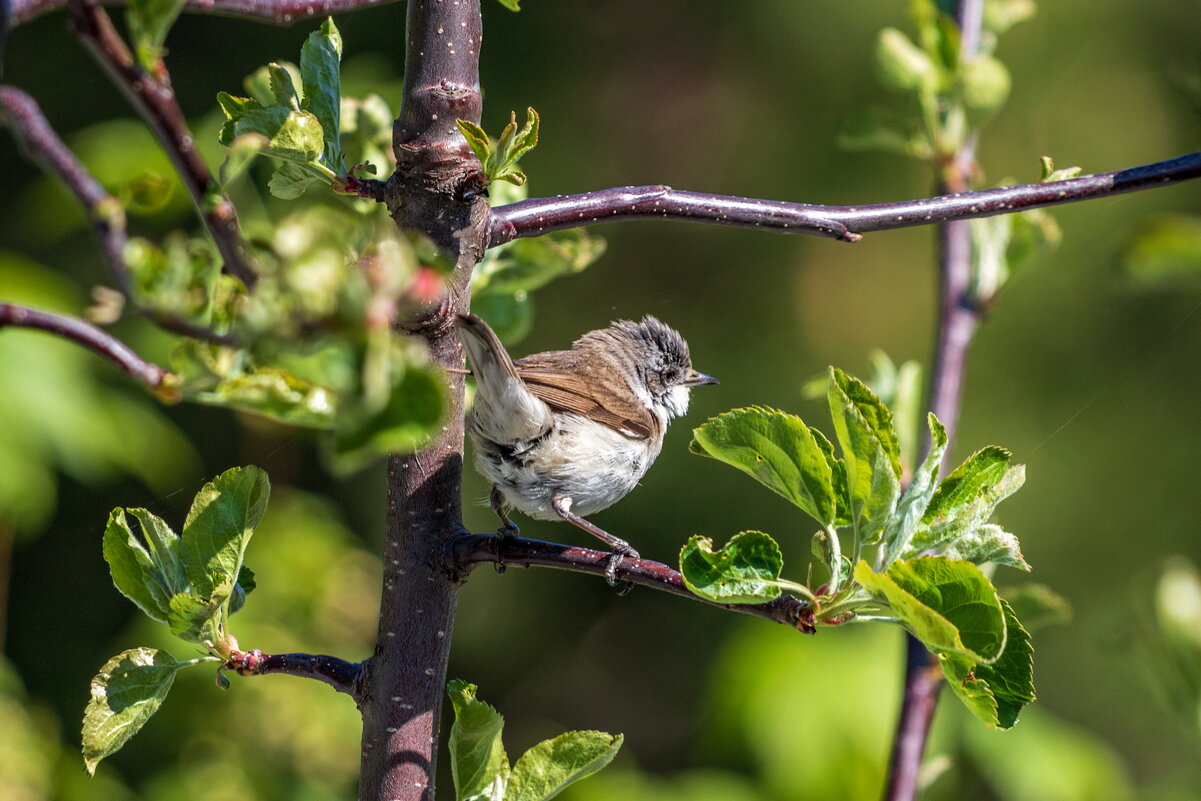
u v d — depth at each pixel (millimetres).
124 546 4801
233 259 3207
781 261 18125
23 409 10773
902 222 5676
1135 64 17219
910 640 6852
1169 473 16109
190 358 3168
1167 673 5008
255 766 12555
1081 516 16188
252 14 4645
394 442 2816
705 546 4320
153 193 3215
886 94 17297
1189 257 4992
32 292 10789
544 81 18094
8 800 10008
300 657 4996
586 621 18734
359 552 14125
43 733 11117
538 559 4977
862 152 17500
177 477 12867
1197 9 17250
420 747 4949
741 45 18281
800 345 17688
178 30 16547
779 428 4379
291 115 4645
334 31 4945
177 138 3234
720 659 11812
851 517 4473
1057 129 17391
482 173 4797
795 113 17844
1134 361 16438
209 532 4855
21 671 15492
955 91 7520
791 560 16469
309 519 14031
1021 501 16250
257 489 4898
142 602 4809
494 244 5211
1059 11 17312
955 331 7574
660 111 18219
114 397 12016
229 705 12680
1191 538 15914
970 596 3969
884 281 18078
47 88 16359
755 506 16719
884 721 11062
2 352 10844
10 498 10648
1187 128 16594
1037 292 16609
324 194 6738
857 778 10844
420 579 5008
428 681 4996
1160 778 15164
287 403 3189
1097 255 16500
